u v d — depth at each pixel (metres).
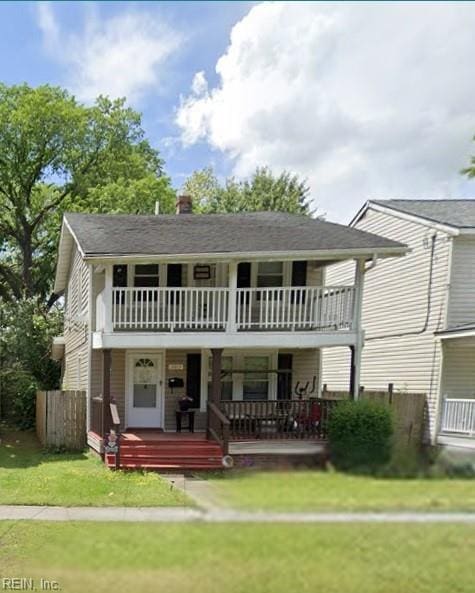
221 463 8.65
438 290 12.46
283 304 10.70
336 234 11.38
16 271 27.34
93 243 10.22
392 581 2.04
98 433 10.80
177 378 12.03
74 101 24.45
